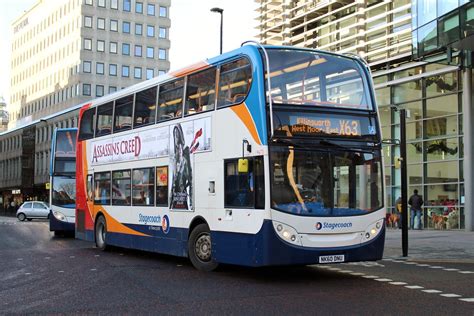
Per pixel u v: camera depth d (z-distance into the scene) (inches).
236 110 446.9
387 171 1168.2
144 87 597.6
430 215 1070.4
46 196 3287.4
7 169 3818.9
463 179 1003.9
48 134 3262.8
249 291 392.5
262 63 427.8
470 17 824.3
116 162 645.9
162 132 554.6
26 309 334.3
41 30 4217.5
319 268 526.3
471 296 370.6
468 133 987.9
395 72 1144.8
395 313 316.5
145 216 578.2
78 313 321.7
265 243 406.0
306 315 312.2
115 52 3718.0
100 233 686.5
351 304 343.6
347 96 450.9
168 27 3902.6
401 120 625.9
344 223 424.8
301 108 428.5
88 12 3656.5
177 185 522.9
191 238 498.9
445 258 597.3
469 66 956.6
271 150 412.5
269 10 1485.0
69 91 3710.6
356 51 1214.3
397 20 1097.4
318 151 425.7
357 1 1199.6
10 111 4729.3
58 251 696.4
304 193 417.1
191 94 513.0
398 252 653.9
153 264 553.0
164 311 325.1
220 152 463.5
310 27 1398.9
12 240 898.7
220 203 459.2
